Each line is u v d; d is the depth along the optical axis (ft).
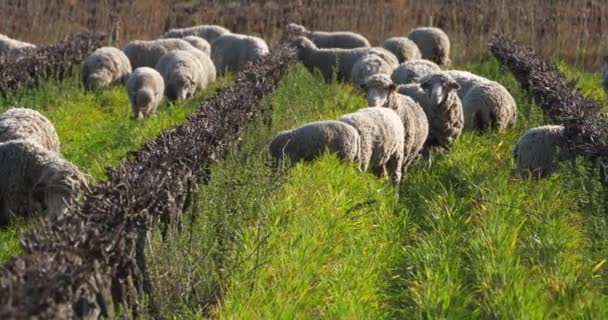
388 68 264.11
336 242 121.49
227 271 106.52
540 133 157.79
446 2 433.07
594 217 119.55
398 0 400.06
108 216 87.71
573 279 106.22
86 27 402.52
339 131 151.53
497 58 293.64
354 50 289.74
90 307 78.43
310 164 147.33
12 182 136.67
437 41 320.91
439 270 111.65
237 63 326.24
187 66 266.36
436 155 183.42
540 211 131.85
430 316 98.12
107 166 106.22
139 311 87.25
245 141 152.35
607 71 255.50
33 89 243.40
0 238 128.57
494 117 196.13
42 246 76.13
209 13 433.07
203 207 112.47
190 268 101.55
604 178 136.67
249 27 415.85
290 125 193.57
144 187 97.40
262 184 131.85
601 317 96.02
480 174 155.74
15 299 66.03
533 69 222.07
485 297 103.60
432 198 147.23
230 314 94.89
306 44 290.97
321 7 429.38
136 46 306.55
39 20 394.73
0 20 389.19
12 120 160.66
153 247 97.71
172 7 445.37
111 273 83.87
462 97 204.23
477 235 122.11
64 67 274.36
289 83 235.81
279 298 98.89
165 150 115.55
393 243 128.88
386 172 168.45
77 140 206.28
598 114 164.25
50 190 132.87
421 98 190.29
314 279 109.91
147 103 237.86
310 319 100.48
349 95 249.96
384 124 162.20
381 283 113.29
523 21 364.17
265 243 113.70
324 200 135.54
